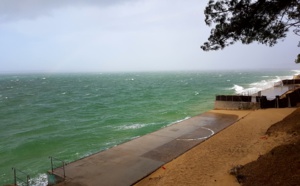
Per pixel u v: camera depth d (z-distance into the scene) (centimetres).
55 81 17775
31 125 3747
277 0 964
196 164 1576
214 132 2419
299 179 895
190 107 4912
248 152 1680
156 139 2219
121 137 2853
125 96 7506
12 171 2019
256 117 2834
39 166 2105
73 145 2650
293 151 1134
